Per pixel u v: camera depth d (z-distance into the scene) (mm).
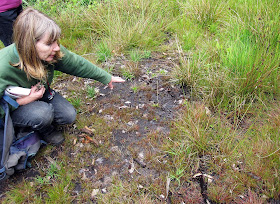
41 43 1806
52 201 2152
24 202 2178
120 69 3633
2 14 2900
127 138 2676
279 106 2746
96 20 4488
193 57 3367
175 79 3309
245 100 2861
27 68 1897
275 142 2340
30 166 2410
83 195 2197
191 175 2291
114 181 2287
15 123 2238
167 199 2143
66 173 2371
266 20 3520
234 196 2100
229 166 2285
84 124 2838
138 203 2102
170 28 4344
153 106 3016
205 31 4211
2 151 2096
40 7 4844
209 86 3014
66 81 3490
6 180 2322
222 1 4535
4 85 1892
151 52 3918
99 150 2570
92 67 2473
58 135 2635
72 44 4176
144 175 2328
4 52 1909
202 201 2109
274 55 3098
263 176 2166
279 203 2027
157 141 2625
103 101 3123
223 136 2473
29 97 2084
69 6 4750
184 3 4691
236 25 3762
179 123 2695
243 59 2961
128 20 4418
